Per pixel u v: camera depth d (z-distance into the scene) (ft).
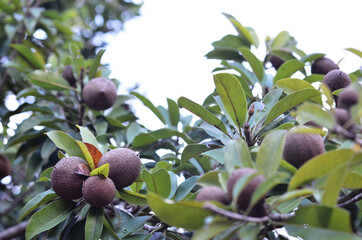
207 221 2.27
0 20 6.09
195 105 3.26
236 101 3.18
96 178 2.95
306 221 2.41
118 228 3.21
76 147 3.21
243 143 2.69
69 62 5.29
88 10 8.47
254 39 4.65
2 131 5.34
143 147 4.33
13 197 5.64
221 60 4.68
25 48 5.02
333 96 3.30
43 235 3.91
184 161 3.52
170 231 3.26
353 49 3.49
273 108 3.19
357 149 2.27
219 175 2.54
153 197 2.43
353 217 3.46
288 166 2.78
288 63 3.81
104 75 4.92
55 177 3.01
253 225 2.42
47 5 7.91
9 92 5.80
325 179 2.43
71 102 5.01
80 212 3.41
